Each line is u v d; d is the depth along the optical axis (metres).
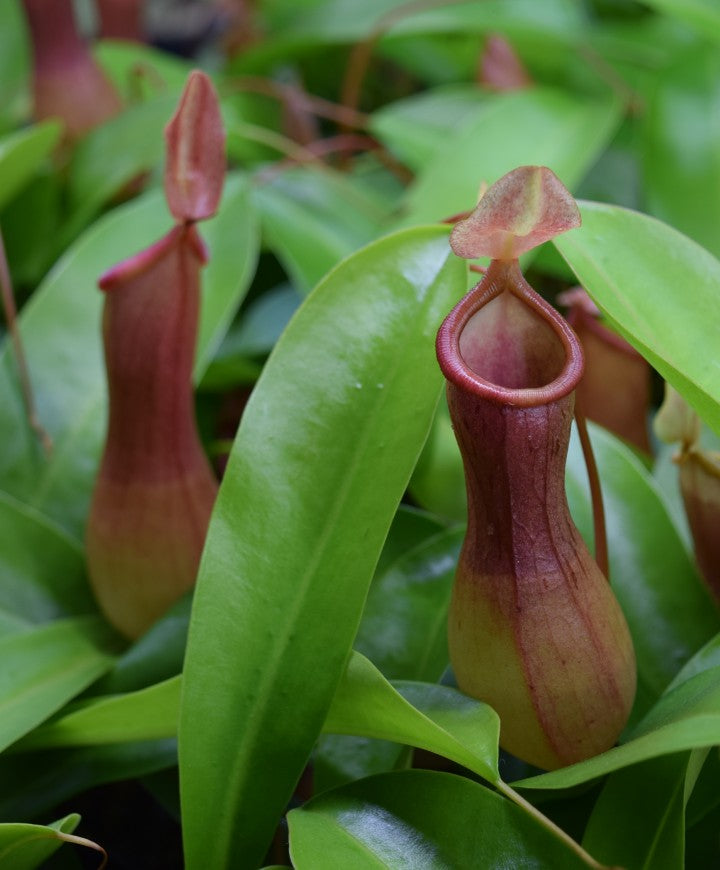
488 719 0.60
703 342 0.64
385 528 0.62
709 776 0.64
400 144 0.93
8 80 1.09
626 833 0.61
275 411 0.64
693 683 0.62
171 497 0.69
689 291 0.65
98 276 0.80
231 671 0.62
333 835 0.60
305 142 1.02
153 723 0.64
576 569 0.61
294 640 0.62
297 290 0.89
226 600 0.62
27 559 0.73
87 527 0.70
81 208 0.88
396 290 0.65
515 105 0.88
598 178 0.94
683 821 0.60
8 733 0.64
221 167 0.67
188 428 0.69
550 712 0.61
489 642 0.61
